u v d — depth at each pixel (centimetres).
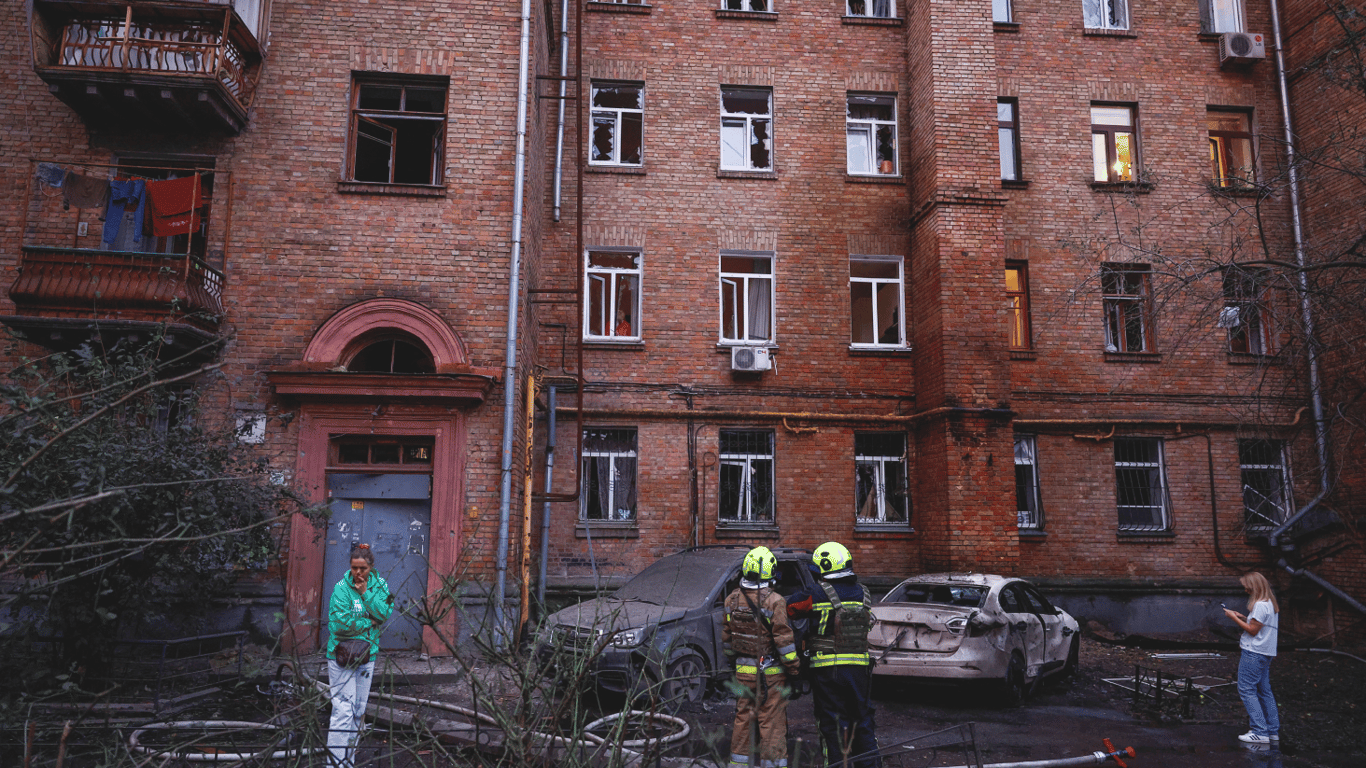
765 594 554
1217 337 1502
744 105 1515
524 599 1123
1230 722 824
